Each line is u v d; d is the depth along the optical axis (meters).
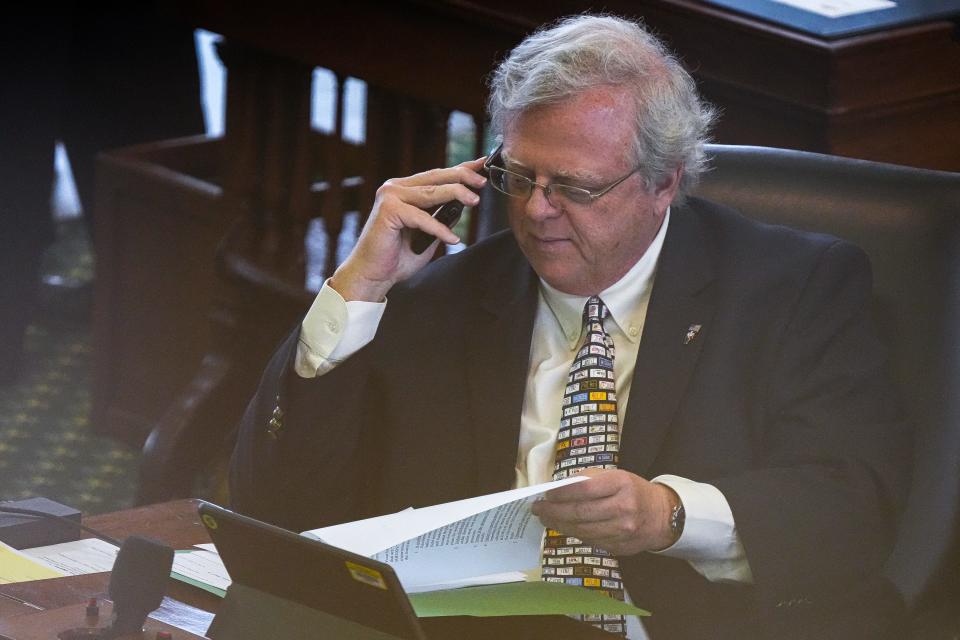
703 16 10.60
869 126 10.24
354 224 15.55
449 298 7.87
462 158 17.73
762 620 6.78
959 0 10.96
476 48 12.34
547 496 6.21
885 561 7.22
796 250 7.59
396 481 7.65
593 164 6.97
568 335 7.66
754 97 10.42
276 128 14.60
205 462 14.89
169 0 14.94
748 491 6.84
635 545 6.53
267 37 14.11
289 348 7.59
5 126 16.64
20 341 17.59
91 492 15.31
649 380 7.31
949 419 7.58
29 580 6.40
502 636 5.98
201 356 15.53
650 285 7.57
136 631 5.54
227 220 14.98
